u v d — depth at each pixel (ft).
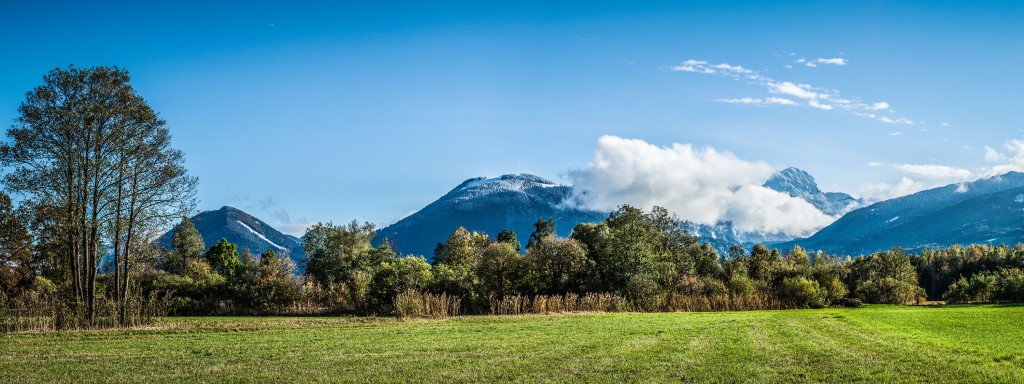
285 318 175.52
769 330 102.06
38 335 98.78
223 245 344.28
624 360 67.56
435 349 79.00
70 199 120.98
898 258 370.12
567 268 240.53
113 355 75.05
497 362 67.31
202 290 215.51
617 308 188.75
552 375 59.26
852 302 230.27
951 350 72.38
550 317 146.51
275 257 299.79
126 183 127.85
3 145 119.34
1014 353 68.80
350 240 301.63
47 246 135.44
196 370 63.93
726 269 301.84
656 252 278.67
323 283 284.61
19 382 58.13
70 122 121.08
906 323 117.19
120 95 126.11
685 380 56.08
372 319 138.62
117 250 127.24
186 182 134.41
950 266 485.97
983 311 163.02
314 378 59.11
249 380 58.44
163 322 125.90
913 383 53.11
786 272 279.49
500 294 221.66
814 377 56.34
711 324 117.19
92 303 118.83
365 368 64.34
